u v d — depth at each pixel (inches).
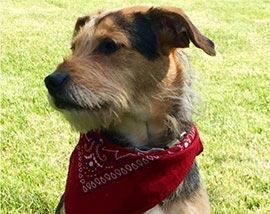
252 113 67.2
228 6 149.0
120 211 35.6
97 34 34.4
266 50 104.1
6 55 87.5
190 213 36.1
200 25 122.3
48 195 47.8
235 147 57.7
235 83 79.5
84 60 33.7
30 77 76.6
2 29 106.3
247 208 47.8
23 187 48.5
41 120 61.6
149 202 35.2
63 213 39.4
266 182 51.1
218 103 69.8
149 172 35.2
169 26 34.9
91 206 36.0
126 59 34.1
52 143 56.8
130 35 34.3
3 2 133.6
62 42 98.5
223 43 107.0
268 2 157.9
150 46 34.6
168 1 150.9
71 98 32.4
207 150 56.4
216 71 86.0
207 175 51.8
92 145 36.0
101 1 142.8
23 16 119.7
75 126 34.4
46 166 52.0
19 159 53.1
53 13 125.3
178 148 35.6
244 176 52.1
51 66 82.7
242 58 96.3
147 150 35.4
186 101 35.9
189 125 36.4
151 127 35.7
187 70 36.4
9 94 69.0
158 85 34.8
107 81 33.3
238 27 123.0
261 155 56.5
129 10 35.6
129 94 34.2
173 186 35.3
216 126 62.3
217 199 48.2
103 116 33.7
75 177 36.7
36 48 93.2
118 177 35.5
